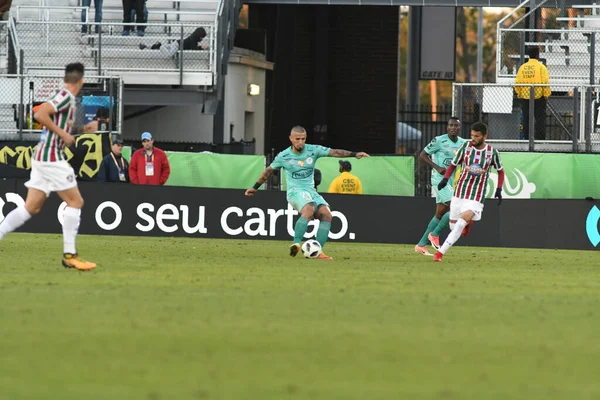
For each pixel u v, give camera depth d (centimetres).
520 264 4488
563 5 7931
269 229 6000
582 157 6247
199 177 6406
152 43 7669
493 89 6738
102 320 2419
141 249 4888
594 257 5175
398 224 6016
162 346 2105
